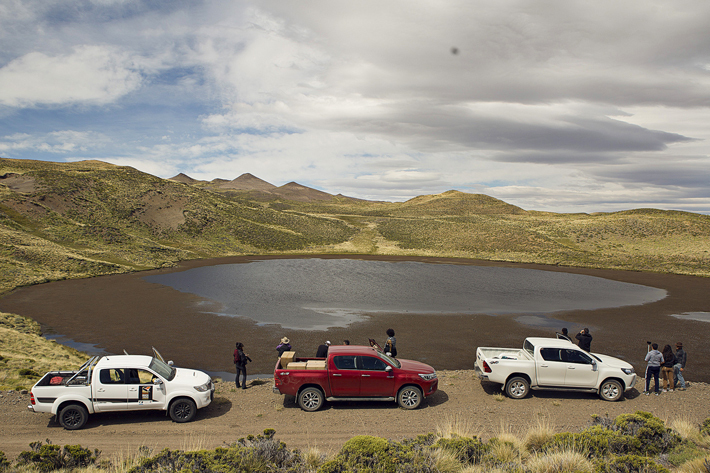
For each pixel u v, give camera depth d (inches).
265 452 273.1
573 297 1360.7
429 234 3789.4
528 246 3191.4
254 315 1029.8
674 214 4101.9
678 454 280.4
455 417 406.3
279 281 1654.8
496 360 473.7
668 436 299.7
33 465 271.4
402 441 314.3
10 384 510.0
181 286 1509.6
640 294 1444.4
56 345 740.7
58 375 409.4
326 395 430.3
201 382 414.6
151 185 4131.4
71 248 2313.0
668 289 1571.1
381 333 860.6
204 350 738.2
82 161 6141.7
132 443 345.4
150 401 394.0
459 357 703.7
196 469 245.3
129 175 4259.4
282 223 4180.6
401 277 1822.1
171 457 258.7
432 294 1378.0
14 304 1162.0
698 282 1786.4
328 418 406.3
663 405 450.9
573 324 966.4
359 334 851.4
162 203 3705.7
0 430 374.9
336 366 433.1
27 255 1827.0
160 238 3073.3
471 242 3403.1
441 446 279.9
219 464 251.3
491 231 3722.9
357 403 455.2
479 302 1240.8
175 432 371.2
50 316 1013.8
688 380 600.4
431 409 432.8
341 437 356.5
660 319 1030.4
